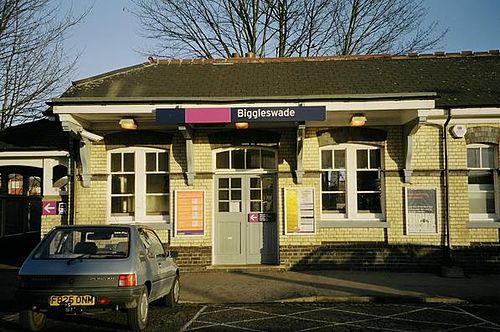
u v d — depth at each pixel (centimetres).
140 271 750
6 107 1753
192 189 1313
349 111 1170
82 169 1312
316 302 985
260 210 1338
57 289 707
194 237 1305
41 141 1373
